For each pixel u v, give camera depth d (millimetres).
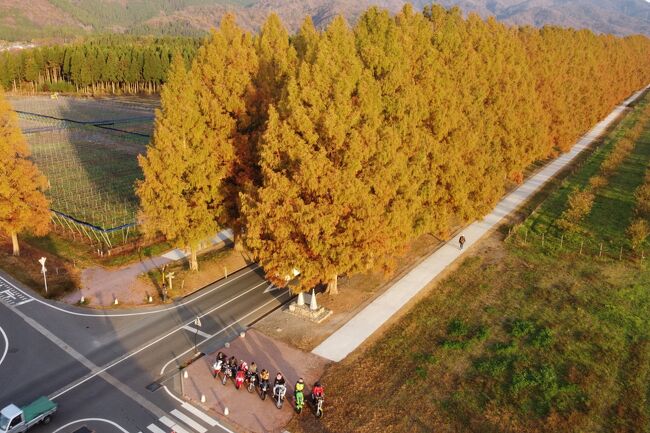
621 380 28234
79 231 49812
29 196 42219
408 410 26094
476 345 31641
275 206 30891
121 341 32531
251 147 37969
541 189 65562
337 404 26641
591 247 46594
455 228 51812
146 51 151625
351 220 30453
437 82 40219
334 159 31281
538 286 39344
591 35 93438
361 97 32094
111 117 112625
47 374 28953
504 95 49344
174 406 26562
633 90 130875
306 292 39062
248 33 44406
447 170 39812
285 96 32844
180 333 33656
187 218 38031
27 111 117938
